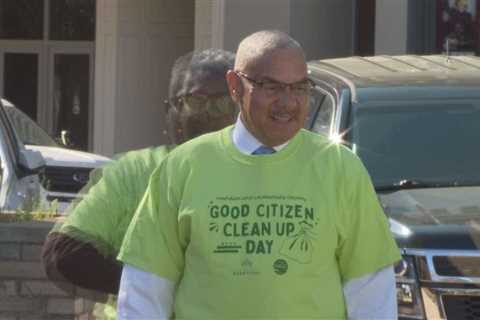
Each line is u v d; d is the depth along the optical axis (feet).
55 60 198.80
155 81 182.50
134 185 39.14
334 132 62.44
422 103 64.59
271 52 34.24
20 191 85.61
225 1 156.35
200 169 35.09
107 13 180.24
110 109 180.04
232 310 34.19
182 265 35.73
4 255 61.77
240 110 35.47
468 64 74.28
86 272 38.40
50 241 39.19
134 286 35.58
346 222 34.88
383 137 62.08
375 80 67.77
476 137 62.08
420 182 59.00
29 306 61.67
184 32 183.62
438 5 149.69
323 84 68.69
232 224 34.35
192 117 38.93
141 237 35.68
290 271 34.01
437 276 49.16
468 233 49.93
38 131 109.81
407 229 50.52
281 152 34.91
